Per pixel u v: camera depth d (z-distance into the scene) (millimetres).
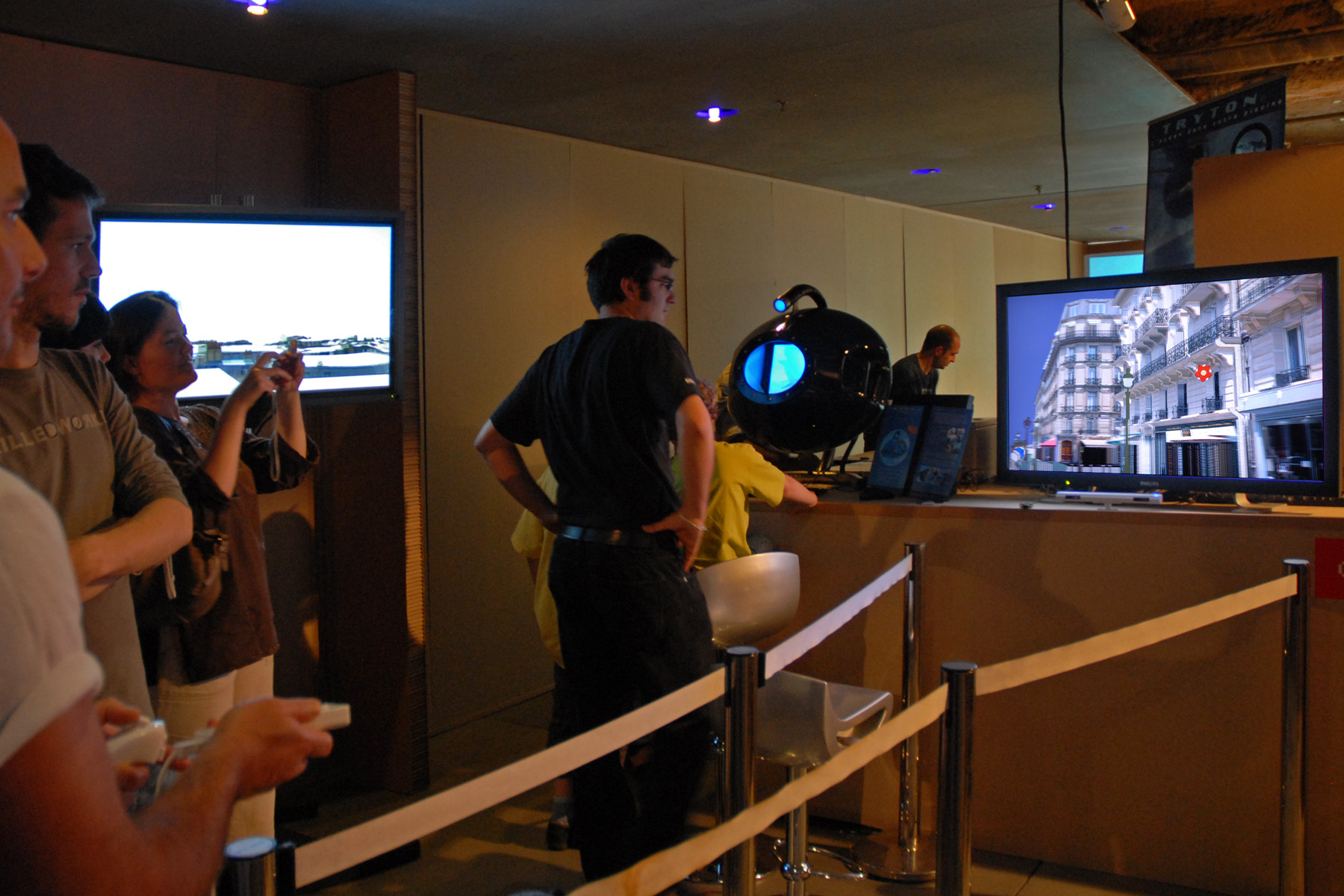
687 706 1484
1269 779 2336
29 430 1277
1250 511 2381
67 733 578
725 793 1576
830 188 6656
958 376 8547
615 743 1333
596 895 1178
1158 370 2492
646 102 4047
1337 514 2305
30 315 1309
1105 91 4133
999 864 2564
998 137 5055
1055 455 2617
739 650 1579
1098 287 2539
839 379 2402
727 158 5387
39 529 604
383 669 3350
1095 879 2479
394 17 2834
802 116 4449
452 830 2943
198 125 3180
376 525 3334
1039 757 2564
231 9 2688
